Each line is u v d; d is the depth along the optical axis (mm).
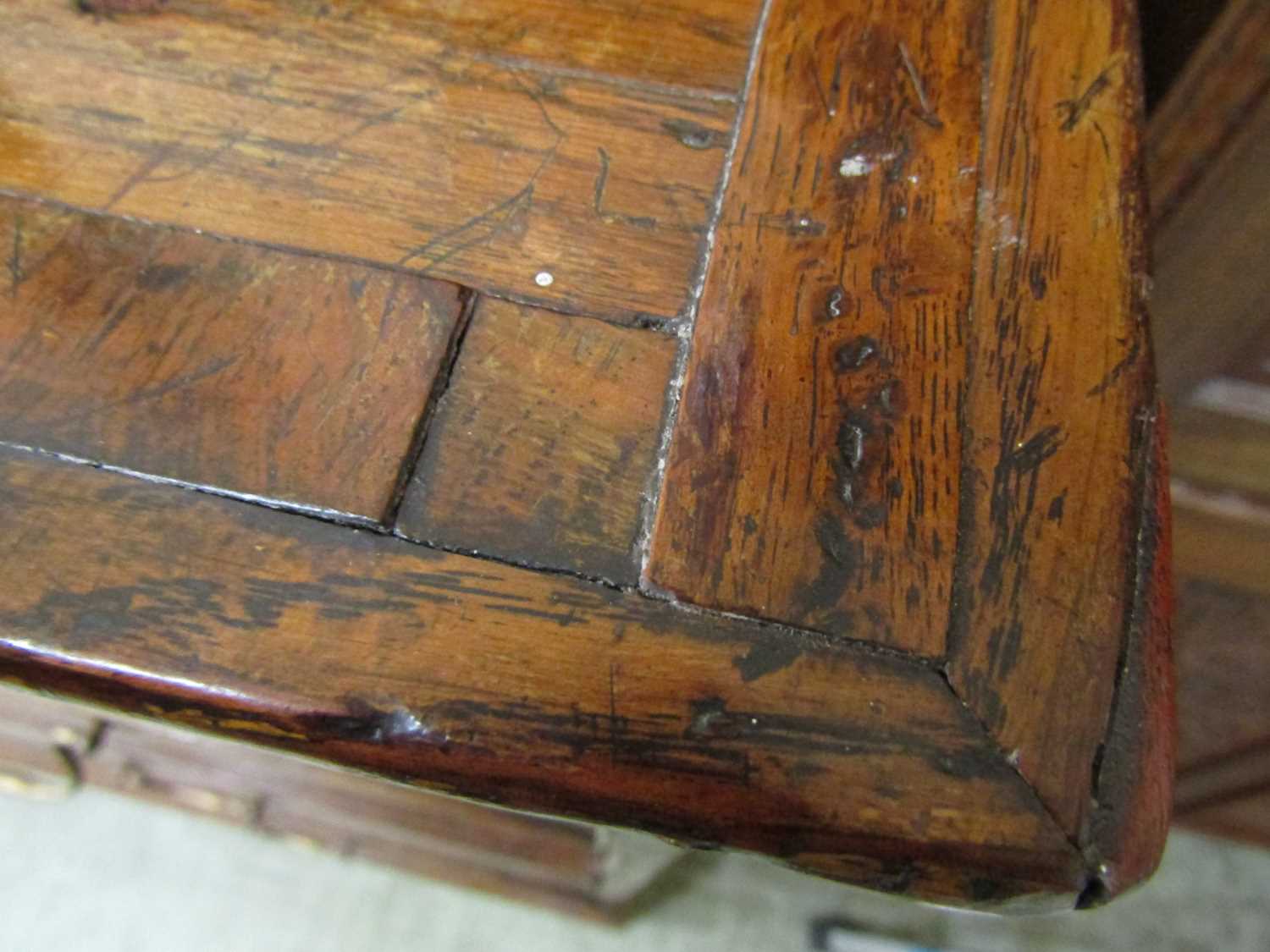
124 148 201
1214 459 373
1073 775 158
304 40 212
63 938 482
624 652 165
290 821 460
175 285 189
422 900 500
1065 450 177
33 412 178
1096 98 206
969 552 170
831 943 488
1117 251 192
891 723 160
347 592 167
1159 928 502
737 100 210
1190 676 463
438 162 202
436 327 186
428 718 161
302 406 180
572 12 218
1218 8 251
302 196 198
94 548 169
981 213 197
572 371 184
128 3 214
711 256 194
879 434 178
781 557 170
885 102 208
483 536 172
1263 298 310
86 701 168
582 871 417
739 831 159
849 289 190
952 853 156
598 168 202
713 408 181
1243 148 274
